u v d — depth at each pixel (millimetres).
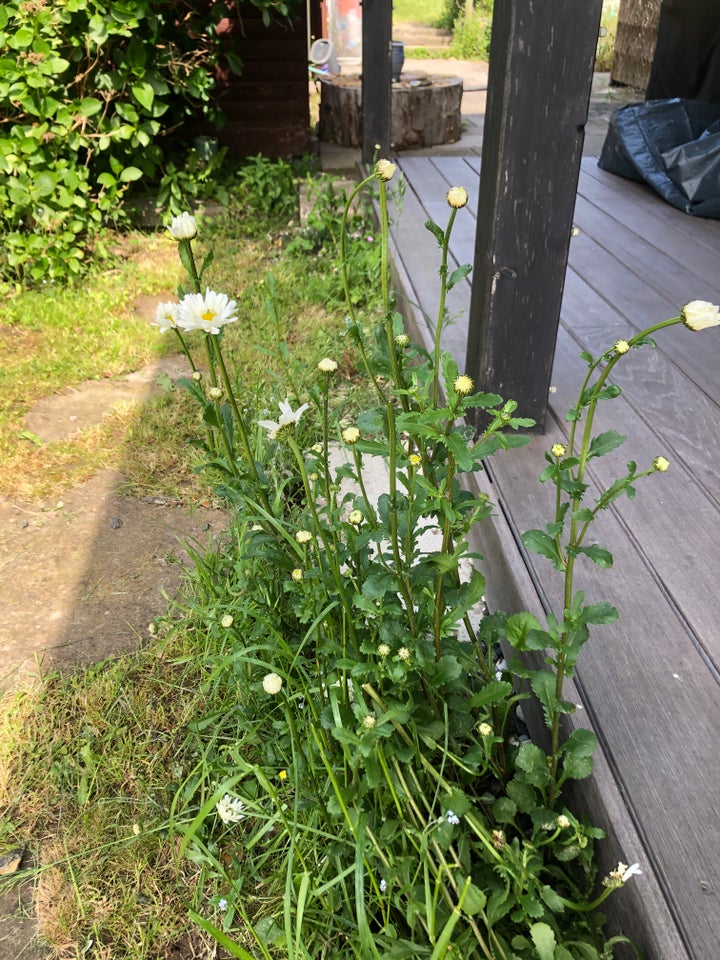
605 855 1256
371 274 3719
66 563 2377
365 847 1292
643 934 1117
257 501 1731
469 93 8586
